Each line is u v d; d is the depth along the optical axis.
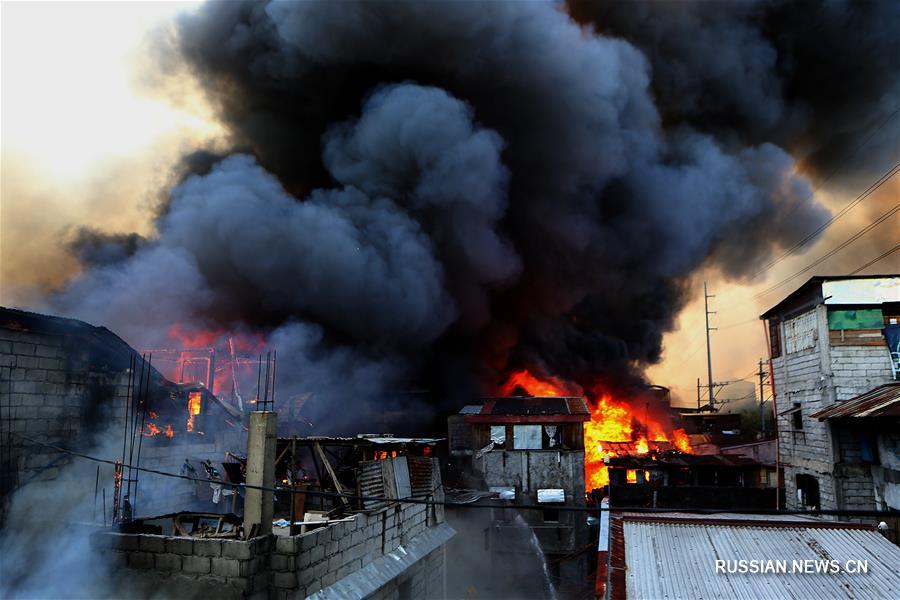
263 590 12.00
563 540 28.80
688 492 25.03
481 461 30.38
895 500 19.11
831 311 22.95
